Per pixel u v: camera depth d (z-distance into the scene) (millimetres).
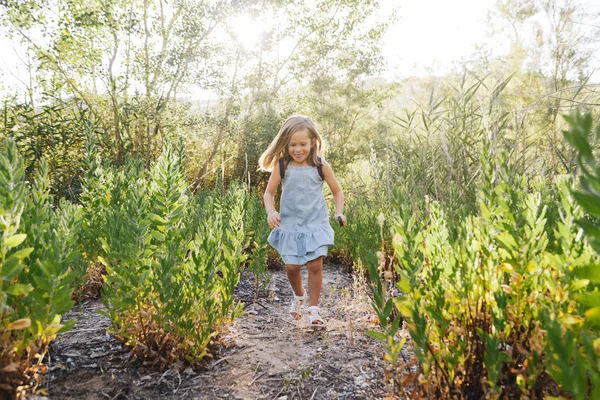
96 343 2332
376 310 1507
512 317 1560
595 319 676
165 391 1947
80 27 8477
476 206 2717
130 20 8711
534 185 2490
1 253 1388
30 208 1912
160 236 2246
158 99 9672
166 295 1998
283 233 3092
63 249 1642
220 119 10562
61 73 8578
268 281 3570
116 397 1865
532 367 1302
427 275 1655
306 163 3203
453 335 1601
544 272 1509
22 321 1440
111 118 9391
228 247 2564
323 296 3367
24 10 7672
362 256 4074
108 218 2908
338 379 2111
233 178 10594
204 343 2154
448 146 3387
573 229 1514
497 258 1702
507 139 3279
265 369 2207
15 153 1450
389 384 2037
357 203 5621
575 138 575
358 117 13438
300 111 13391
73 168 6824
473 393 1560
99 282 3150
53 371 2012
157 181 2311
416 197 3062
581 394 740
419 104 4008
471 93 3449
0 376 1480
